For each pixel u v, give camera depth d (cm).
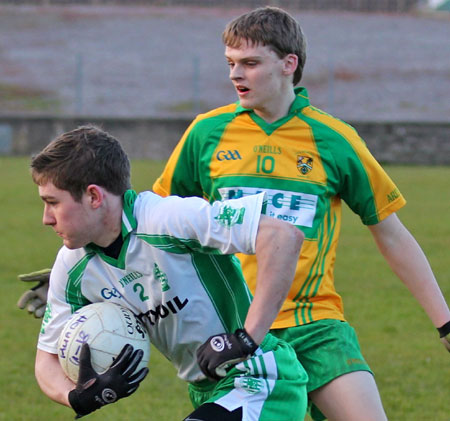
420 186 5441
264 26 1116
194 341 917
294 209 1141
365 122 7162
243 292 916
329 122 1166
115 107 8250
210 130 1188
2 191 4875
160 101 8406
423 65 9738
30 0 10969
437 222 3919
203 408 874
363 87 9088
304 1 11806
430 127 7150
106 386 838
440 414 1539
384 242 1145
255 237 814
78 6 11031
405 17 11488
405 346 2000
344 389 1041
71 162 825
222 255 896
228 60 1153
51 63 9119
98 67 9100
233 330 914
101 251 880
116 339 865
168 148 7106
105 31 10156
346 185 1154
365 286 2638
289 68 1142
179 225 846
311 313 1115
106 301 905
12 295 2452
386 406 1584
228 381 898
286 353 928
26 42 9662
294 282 1116
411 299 2472
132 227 863
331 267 1162
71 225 841
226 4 11575
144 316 910
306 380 936
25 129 7131
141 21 10581
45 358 923
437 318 1106
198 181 1222
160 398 1644
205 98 8506
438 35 10744
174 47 9769
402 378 1761
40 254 3048
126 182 867
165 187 1238
